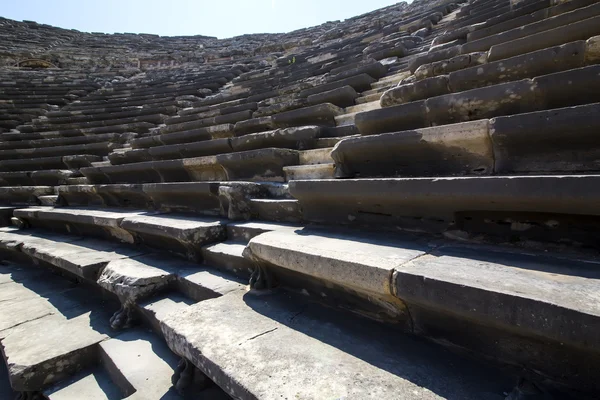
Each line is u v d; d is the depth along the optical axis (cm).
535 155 207
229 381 143
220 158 417
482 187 175
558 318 109
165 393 185
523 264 152
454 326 149
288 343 165
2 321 293
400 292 151
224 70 1388
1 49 1722
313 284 209
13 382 222
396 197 211
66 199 605
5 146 854
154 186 424
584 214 155
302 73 910
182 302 264
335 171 298
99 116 1029
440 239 201
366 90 576
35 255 406
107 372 240
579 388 118
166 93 1174
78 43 2053
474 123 217
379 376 137
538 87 233
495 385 127
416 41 765
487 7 720
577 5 414
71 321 289
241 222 320
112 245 404
